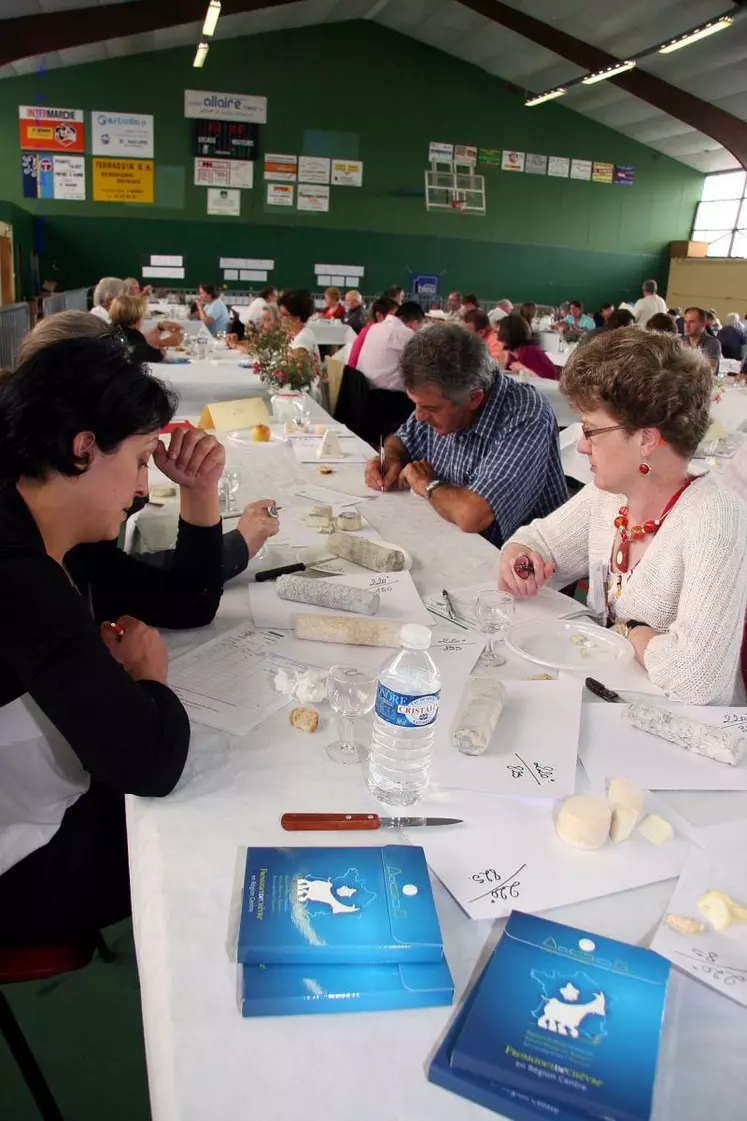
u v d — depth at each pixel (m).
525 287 14.04
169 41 11.06
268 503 1.75
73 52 10.45
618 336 1.33
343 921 0.71
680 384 1.29
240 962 0.68
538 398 2.26
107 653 0.91
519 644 1.36
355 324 10.09
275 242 12.61
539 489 2.25
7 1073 1.35
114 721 0.87
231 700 1.14
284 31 11.80
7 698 0.95
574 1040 0.61
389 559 1.67
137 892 0.80
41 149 11.48
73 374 0.93
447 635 1.38
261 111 12.05
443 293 13.60
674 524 1.36
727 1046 0.64
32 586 0.88
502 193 13.48
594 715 1.14
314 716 1.07
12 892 1.07
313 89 12.17
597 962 0.69
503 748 1.03
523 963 0.68
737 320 9.84
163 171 11.93
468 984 0.69
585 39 10.91
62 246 11.87
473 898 0.78
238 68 11.80
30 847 1.05
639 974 0.68
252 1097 0.58
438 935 0.70
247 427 3.26
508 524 2.13
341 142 12.48
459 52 12.48
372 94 12.43
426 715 0.91
